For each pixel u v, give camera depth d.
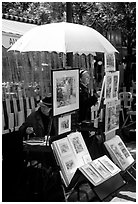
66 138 4.15
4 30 5.38
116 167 4.19
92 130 4.78
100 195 3.72
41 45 4.13
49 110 4.28
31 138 4.30
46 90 6.71
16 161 4.39
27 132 4.38
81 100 5.07
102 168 4.02
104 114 4.73
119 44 10.59
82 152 4.25
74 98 4.30
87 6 10.41
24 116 5.81
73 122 4.62
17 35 5.57
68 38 4.16
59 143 4.00
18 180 4.33
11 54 5.68
